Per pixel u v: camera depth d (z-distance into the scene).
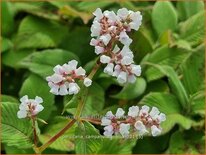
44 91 0.29
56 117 0.29
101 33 0.19
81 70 0.19
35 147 0.22
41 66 0.31
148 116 0.19
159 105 0.30
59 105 0.31
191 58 0.32
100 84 0.32
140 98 0.32
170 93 0.32
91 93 0.31
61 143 0.28
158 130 0.19
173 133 0.31
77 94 0.20
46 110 0.29
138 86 0.31
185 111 0.31
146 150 0.31
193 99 0.31
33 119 0.20
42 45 0.34
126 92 0.31
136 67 0.19
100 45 0.19
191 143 0.30
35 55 0.32
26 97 0.20
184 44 0.33
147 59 0.33
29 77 0.30
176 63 0.33
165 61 0.33
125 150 0.29
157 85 0.33
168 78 0.31
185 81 0.32
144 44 0.33
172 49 0.33
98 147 0.21
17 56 0.34
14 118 0.23
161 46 0.34
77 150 0.21
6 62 0.34
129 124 0.19
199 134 0.31
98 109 0.30
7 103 0.23
